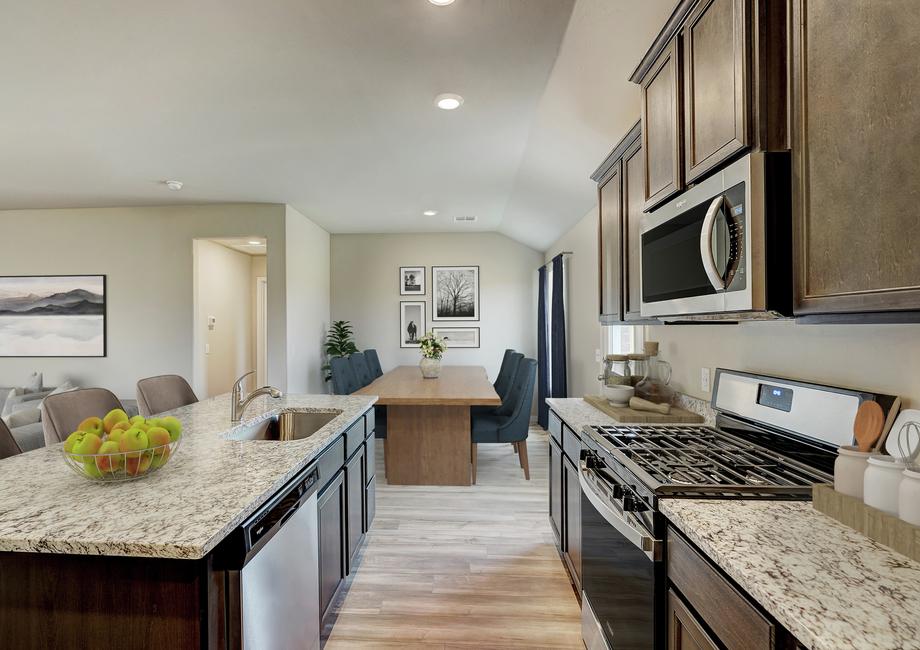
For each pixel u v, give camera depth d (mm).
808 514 1003
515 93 2447
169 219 4691
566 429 2197
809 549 848
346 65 2168
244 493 1200
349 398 2748
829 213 897
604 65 2008
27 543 952
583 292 4301
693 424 1938
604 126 2482
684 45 1385
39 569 1018
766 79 1044
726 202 1127
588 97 2301
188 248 4684
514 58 2121
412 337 6219
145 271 4699
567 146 2924
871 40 797
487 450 4641
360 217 5328
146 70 2191
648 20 1640
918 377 1020
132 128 2842
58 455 1551
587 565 1695
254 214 4680
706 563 929
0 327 4754
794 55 988
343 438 2090
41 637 1017
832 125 888
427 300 6227
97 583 1006
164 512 1084
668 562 1099
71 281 4734
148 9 1758
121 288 4707
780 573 765
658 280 1561
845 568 782
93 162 3436
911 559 808
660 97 1554
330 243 6258
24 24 1833
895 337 1076
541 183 3791
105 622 1004
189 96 2451
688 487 1117
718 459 1356
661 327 2482
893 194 756
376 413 4145
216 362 5746
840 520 959
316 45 2008
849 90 846
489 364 6195
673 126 1443
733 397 1690
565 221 4586
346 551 2127
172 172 3684
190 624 990
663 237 1521
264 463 1450
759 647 750
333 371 3805
